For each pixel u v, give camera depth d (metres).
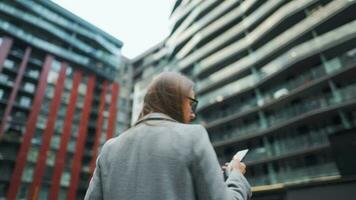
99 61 58.22
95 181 1.39
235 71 38.12
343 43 26.88
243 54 39.22
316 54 28.66
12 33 47.59
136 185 1.17
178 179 1.12
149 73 60.28
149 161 1.21
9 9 49.88
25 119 43.62
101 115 53.38
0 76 43.97
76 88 52.06
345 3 27.31
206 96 40.00
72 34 56.62
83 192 45.16
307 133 28.38
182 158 1.16
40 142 43.56
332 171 24.72
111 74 58.66
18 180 39.34
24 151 41.31
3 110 42.50
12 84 44.59
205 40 46.19
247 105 35.47
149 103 1.48
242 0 43.34
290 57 31.16
